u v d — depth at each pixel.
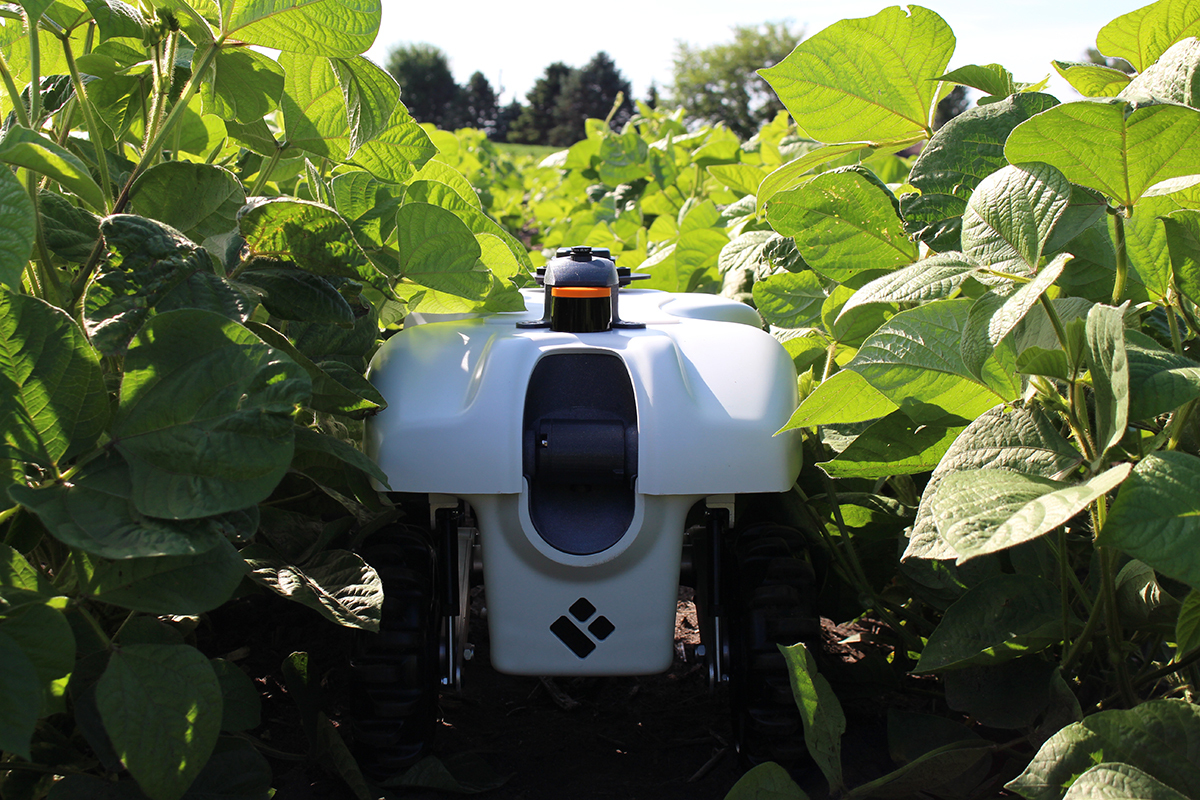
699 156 6.95
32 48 1.86
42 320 1.52
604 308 2.45
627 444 2.16
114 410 1.81
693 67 69.06
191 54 2.47
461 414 2.13
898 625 2.47
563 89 82.06
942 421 2.04
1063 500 1.39
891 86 2.63
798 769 2.20
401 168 2.81
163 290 1.69
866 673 2.45
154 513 1.45
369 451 2.16
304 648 2.90
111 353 1.59
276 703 2.56
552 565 2.14
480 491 2.07
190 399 1.56
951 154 2.31
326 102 2.57
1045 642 1.93
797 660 1.81
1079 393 1.67
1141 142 1.70
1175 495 1.37
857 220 2.51
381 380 2.28
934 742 2.02
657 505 2.12
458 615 2.41
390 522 2.33
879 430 2.16
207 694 1.56
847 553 2.56
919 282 1.81
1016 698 1.96
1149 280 1.94
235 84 2.33
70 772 1.69
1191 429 1.88
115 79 2.42
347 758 2.02
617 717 2.63
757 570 2.25
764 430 2.12
